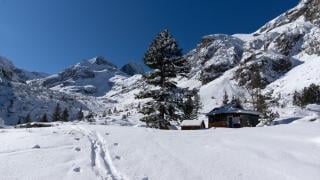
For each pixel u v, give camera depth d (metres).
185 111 40.59
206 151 14.21
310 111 119.56
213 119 63.94
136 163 12.29
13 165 11.54
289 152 13.48
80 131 19.94
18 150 13.81
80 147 14.59
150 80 40.66
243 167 11.85
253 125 62.66
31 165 11.58
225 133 19.22
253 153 13.49
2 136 17.27
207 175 11.11
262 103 94.69
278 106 149.88
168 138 17.27
